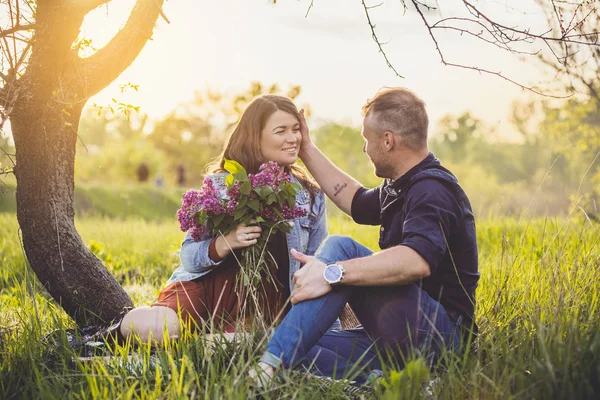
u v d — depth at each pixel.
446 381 2.85
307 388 2.88
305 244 4.01
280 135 3.95
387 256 2.98
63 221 4.06
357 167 33.91
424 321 3.06
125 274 7.04
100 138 52.31
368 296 3.12
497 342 3.14
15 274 6.31
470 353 3.18
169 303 3.66
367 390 2.97
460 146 66.31
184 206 3.63
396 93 3.36
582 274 3.82
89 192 25.55
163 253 8.65
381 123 3.31
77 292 4.11
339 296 3.05
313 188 4.20
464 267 3.26
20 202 3.97
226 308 3.68
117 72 4.03
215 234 3.66
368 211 3.88
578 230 6.08
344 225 10.50
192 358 3.16
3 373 3.23
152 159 46.94
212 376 2.84
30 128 3.80
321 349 3.21
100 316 4.18
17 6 3.40
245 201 3.47
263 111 3.95
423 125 3.31
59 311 4.46
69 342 3.66
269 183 3.51
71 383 3.03
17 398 3.04
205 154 56.47
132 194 26.78
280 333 2.99
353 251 3.25
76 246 4.12
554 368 2.64
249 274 3.48
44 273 4.08
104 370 2.91
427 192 3.13
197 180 57.66
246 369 2.96
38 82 3.64
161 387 2.95
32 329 3.64
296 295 3.03
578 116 10.62
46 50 3.55
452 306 3.24
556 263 3.88
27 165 3.89
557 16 3.52
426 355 3.03
